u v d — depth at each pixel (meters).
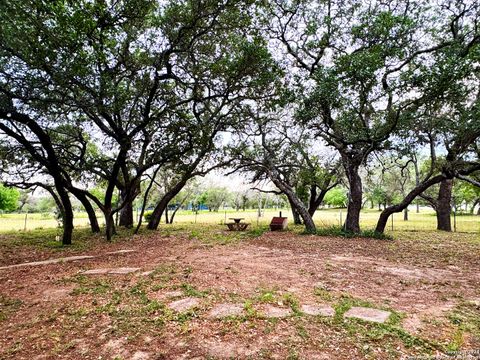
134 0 9.01
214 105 16.34
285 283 5.92
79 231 17.11
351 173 14.59
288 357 3.15
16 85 8.92
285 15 14.31
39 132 10.62
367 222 26.12
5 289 5.91
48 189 15.05
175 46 11.44
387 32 10.98
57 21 7.34
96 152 18.38
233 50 12.27
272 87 12.82
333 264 7.75
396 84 10.62
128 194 14.83
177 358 3.19
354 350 3.28
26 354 3.40
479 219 31.56
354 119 12.09
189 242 12.15
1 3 6.60
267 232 16.08
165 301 4.89
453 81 9.17
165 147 15.30
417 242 12.14
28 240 13.52
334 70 11.02
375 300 4.95
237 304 4.70
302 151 17.28
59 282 6.29
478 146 11.70
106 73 10.44
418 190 12.86
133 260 8.45
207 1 10.16
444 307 4.66
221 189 52.72
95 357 3.28
